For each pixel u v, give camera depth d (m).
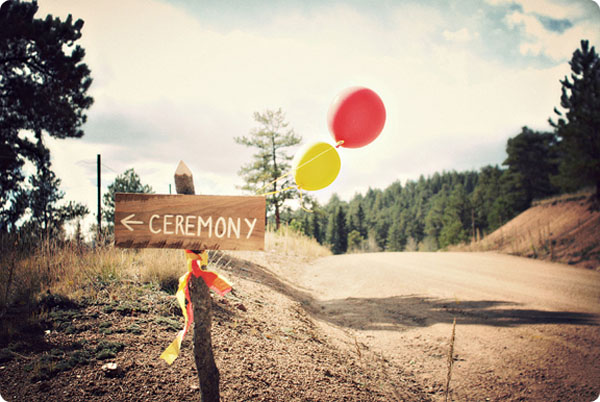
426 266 11.45
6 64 9.00
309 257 13.59
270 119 27.95
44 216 7.81
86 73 9.79
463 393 3.54
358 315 6.20
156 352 3.07
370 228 121.44
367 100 2.19
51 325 3.26
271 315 4.84
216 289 1.86
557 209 19.84
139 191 9.52
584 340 4.82
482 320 5.79
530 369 4.01
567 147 16.62
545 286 8.44
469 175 153.88
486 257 14.09
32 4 9.02
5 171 8.21
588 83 15.43
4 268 4.14
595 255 11.97
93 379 2.62
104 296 3.99
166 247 1.76
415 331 5.33
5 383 2.47
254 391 2.82
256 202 1.78
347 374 3.55
